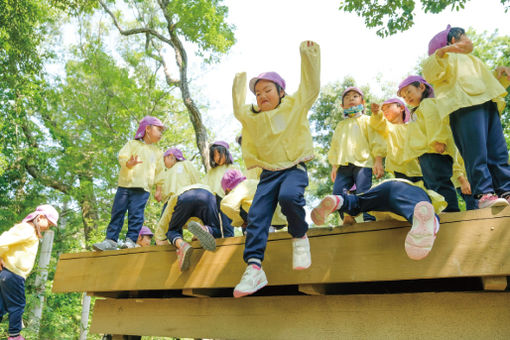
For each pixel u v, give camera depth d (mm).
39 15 15383
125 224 12758
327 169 17547
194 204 3709
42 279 11172
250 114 3150
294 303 3262
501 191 2924
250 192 3941
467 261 2574
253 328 3383
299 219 2854
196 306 3748
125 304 4227
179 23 12305
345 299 3076
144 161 5027
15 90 14758
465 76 3059
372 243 2918
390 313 2898
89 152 13773
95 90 14148
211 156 5418
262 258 2924
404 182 2766
